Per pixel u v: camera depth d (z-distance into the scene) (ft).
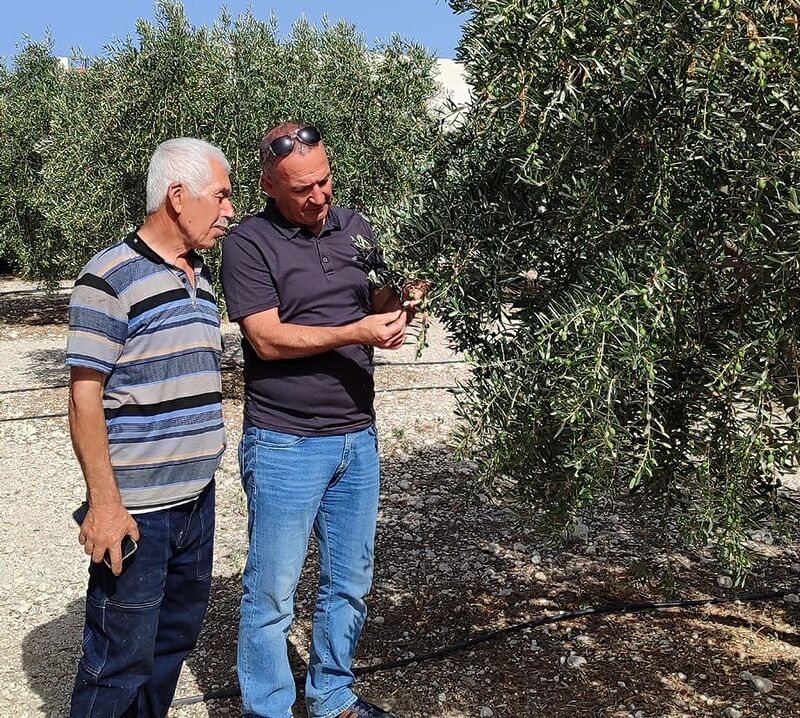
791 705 10.82
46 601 14.25
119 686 9.03
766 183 6.15
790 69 6.15
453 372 30.58
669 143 6.72
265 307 9.17
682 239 6.85
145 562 8.83
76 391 8.32
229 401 27.73
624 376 6.68
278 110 24.52
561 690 11.33
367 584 10.16
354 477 9.77
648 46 6.59
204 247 8.96
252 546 9.66
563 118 6.87
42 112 40.88
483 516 17.43
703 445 7.78
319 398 9.30
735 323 7.00
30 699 11.44
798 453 6.65
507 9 6.47
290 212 9.16
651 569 11.07
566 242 7.70
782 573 14.73
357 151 25.25
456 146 8.05
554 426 7.51
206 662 12.22
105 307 8.36
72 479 20.29
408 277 7.78
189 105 24.57
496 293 7.70
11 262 46.57
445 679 11.66
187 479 8.98
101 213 26.40
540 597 14.01
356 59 26.16
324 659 10.21
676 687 11.32
